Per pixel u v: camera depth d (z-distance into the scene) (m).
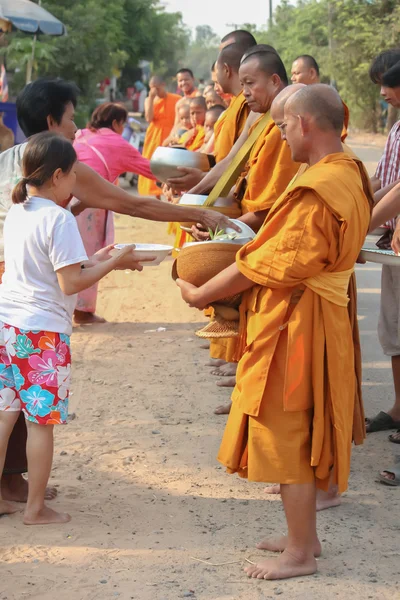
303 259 3.56
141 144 22.55
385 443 5.61
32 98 4.61
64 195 4.32
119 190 4.88
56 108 4.63
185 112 12.45
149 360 7.33
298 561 3.85
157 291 10.05
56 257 4.13
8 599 3.64
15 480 4.71
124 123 8.14
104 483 4.90
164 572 3.88
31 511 4.36
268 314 3.71
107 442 5.50
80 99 27.56
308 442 3.76
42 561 3.98
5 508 4.49
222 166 5.78
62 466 5.13
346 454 3.80
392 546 4.16
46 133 4.26
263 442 3.76
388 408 6.21
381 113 42.00
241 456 3.92
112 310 9.18
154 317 8.89
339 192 3.56
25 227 4.21
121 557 4.02
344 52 39.16
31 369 4.22
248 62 5.38
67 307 4.31
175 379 6.82
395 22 35.44
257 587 3.74
